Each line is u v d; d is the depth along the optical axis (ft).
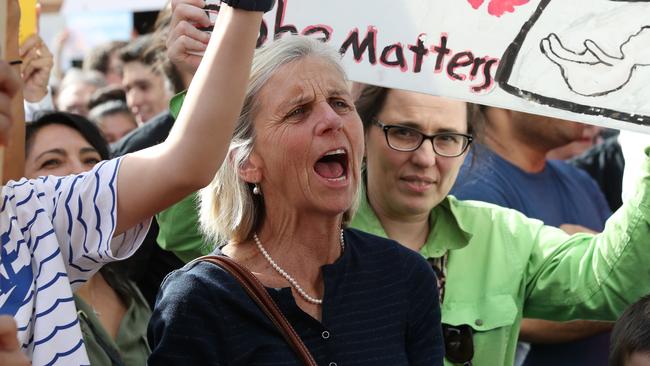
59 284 8.16
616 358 11.39
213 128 7.95
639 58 10.36
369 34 10.62
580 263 12.39
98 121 21.61
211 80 7.91
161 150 8.20
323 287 9.46
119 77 25.68
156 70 21.75
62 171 13.84
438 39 10.61
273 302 9.16
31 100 12.89
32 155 13.85
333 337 9.24
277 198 9.53
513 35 10.53
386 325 9.54
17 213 8.30
